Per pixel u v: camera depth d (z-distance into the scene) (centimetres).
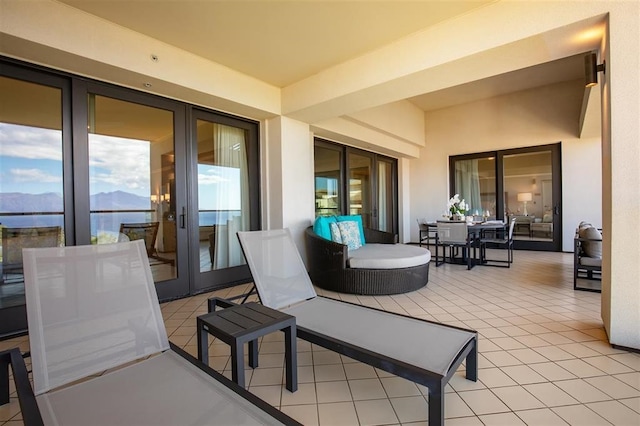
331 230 414
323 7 245
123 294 164
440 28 270
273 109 394
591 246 353
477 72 288
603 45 227
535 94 633
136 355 155
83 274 155
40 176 259
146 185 322
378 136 601
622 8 198
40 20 224
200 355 169
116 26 262
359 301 325
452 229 495
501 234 639
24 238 252
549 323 255
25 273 142
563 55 259
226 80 343
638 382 170
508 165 675
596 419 141
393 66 299
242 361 147
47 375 132
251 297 342
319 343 168
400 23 269
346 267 356
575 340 222
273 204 416
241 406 116
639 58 193
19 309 249
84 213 278
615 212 205
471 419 142
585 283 384
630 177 199
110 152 298
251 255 237
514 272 455
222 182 393
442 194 752
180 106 345
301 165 433
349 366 194
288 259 257
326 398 161
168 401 119
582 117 498
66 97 271
